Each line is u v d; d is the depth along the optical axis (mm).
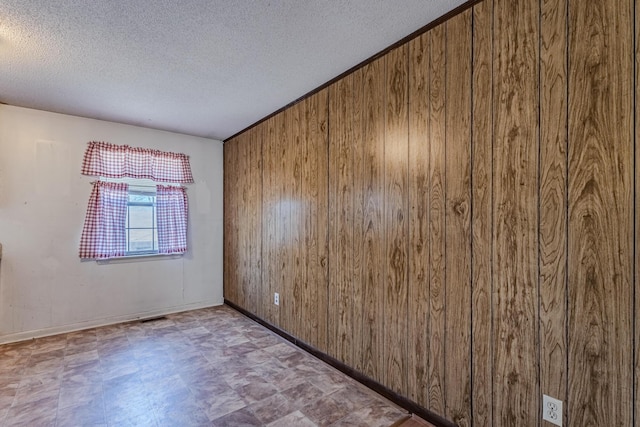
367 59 2252
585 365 1303
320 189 2713
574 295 1334
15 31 1896
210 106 3166
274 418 1902
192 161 4215
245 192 3910
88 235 3445
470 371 1683
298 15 1771
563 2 1360
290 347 2959
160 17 1782
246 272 3885
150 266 3871
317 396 2139
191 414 1937
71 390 2191
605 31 1249
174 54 2184
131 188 3781
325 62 2307
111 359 2676
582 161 1311
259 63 2314
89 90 2766
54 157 3301
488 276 1613
